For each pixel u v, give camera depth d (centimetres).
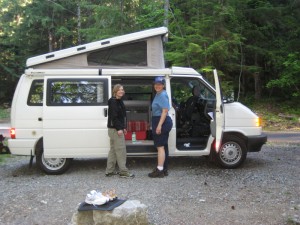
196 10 1736
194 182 711
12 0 2603
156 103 731
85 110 766
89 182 721
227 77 1836
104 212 479
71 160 809
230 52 1742
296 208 557
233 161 823
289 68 1953
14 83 2878
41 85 783
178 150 802
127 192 650
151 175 749
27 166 884
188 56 1627
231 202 593
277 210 554
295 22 2047
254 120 824
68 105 764
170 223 508
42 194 649
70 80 770
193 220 519
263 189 661
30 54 2795
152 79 802
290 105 2059
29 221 527
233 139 818
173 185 691
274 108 2034
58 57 785
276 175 760
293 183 698
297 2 2006
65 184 711
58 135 761
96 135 768
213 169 820
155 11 1731
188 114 835
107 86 773
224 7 1664
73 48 793
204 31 1684
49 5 2566
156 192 648
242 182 709
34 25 2647
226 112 816
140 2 1822
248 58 2109
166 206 576
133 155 789
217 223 507
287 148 1100
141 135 799
